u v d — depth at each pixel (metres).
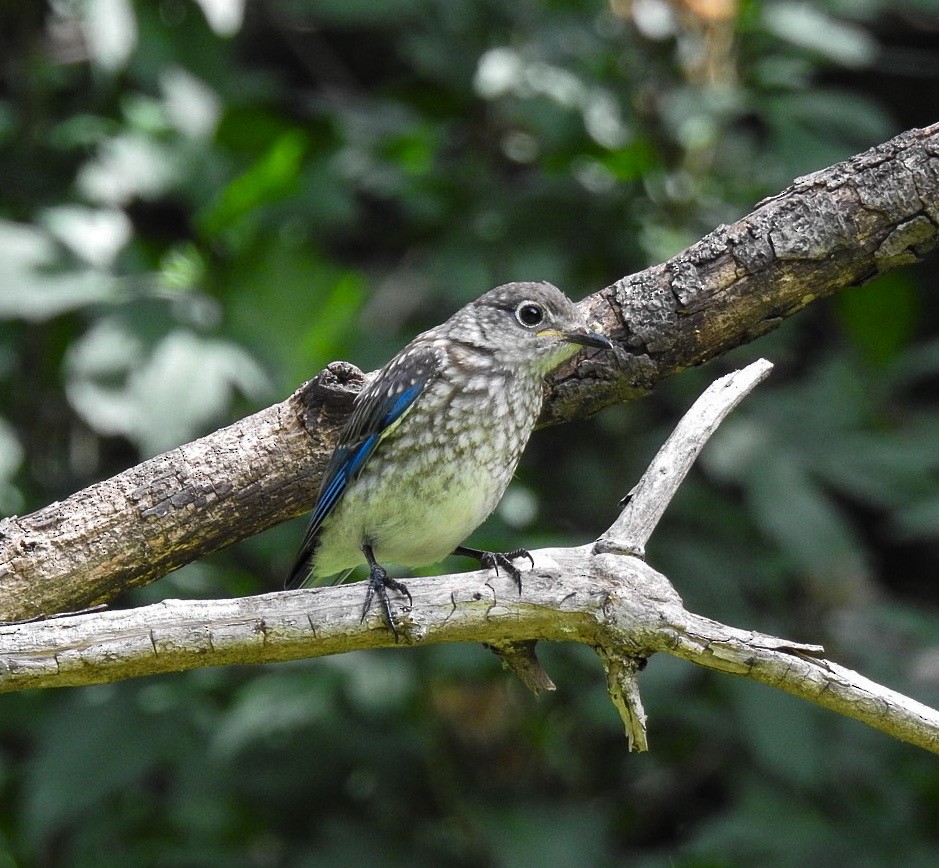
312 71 16.22
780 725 11.57
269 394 11.07
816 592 13.59
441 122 13.80
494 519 11.66
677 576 12.23
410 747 12.39
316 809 12.38
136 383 10.57
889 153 8.66
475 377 8.95
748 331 9.07
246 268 11.39
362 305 12.87
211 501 8.85
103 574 8.71
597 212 12.62
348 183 12.65
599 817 12.23
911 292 13.92
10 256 10.94
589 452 13.12
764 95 12.46
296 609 7.41
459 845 12.32
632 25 12.38
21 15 12.94
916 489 12.73
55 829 12.00
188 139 12.34
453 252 12.76
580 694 11.98
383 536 9.14
